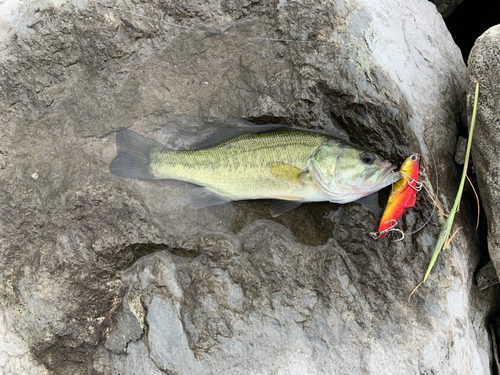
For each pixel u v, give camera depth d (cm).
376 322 36
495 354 43
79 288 37
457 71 47
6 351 36
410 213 38
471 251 41
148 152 37
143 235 37
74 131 39
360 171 36
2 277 37
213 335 35
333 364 35
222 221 38
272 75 39
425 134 41
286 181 36
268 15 40
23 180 38
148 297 36
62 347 37
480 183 38
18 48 39
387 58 42
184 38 40
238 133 39
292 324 36
